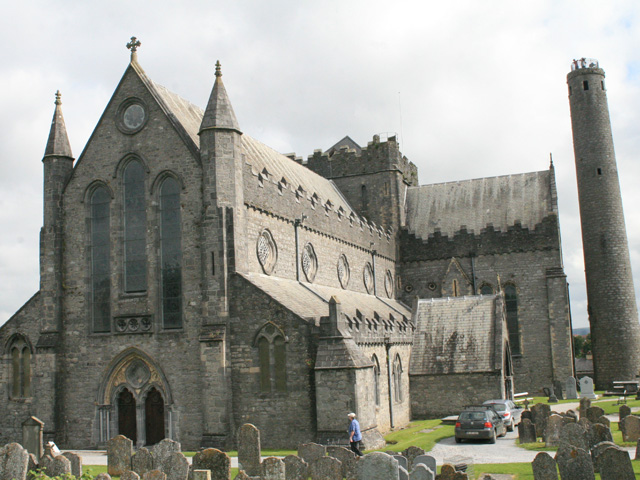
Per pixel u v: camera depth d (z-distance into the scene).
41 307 46.00
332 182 79.19
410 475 25.16
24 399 47.38
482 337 57.47
